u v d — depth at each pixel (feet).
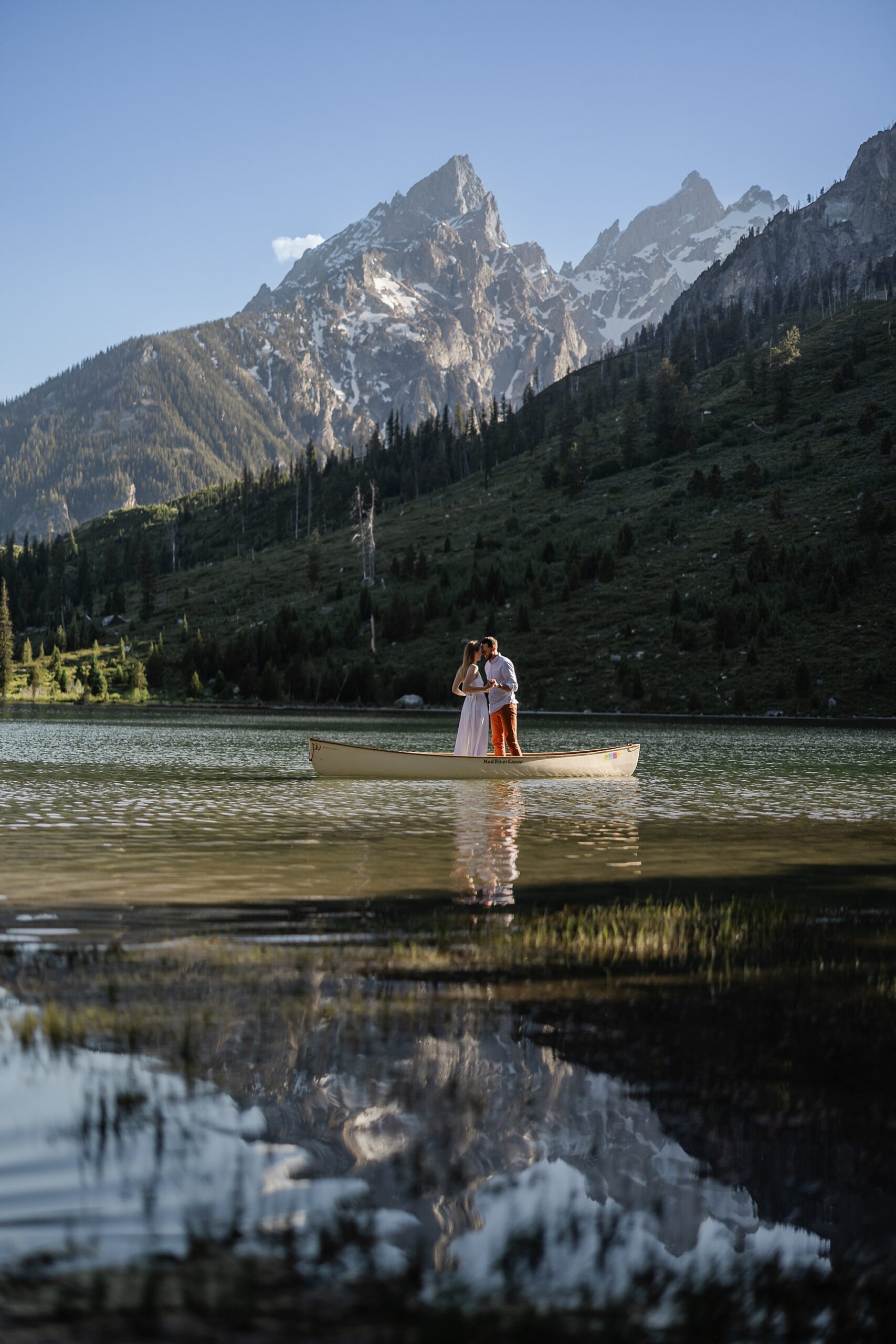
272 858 30.12
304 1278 7.77
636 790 58.29
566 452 579.89
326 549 561.84
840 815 45.29
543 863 30.60
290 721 192.54
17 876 26.16
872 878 28.78
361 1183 9.32
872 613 307.99
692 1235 8.48
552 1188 9.29
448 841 35.09
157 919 21.16
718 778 68.64
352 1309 7.34
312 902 23.40
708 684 287.69
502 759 64.18
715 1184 9.43
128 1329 7.00
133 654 435.53
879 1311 7.61
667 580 368.89
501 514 532.32
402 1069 12.43
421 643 370.32
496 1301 7.55
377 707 314.14
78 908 22.12
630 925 21.56
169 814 41.52
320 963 17.80
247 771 67.41
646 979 17.37
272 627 383.86
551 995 16.20
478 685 65.31
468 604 397.60
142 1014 14.49
